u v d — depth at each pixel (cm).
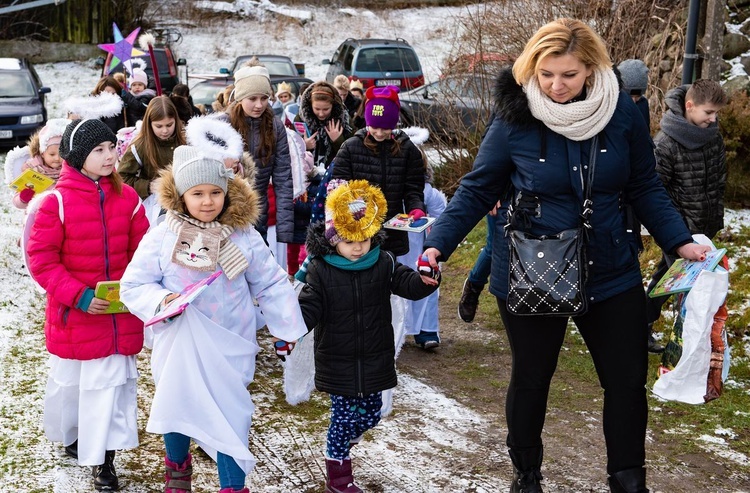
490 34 1091
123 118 911
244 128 600
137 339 411
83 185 400
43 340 631
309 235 400
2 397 518
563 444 478
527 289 346
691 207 577
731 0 1032
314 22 2816
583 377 590
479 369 616
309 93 714
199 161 356
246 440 373
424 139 629
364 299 396
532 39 344
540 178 349
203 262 360
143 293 357
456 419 514
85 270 402
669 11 1007
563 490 422
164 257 362
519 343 366
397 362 629
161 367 364
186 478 384
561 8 1073
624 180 352
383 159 560
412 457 457
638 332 355
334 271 397
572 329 684
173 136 550
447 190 1081
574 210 351
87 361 403
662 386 384
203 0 2923
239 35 2767
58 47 2642
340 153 562
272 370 596
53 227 394
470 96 1077
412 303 636
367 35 2670
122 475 428
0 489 404
